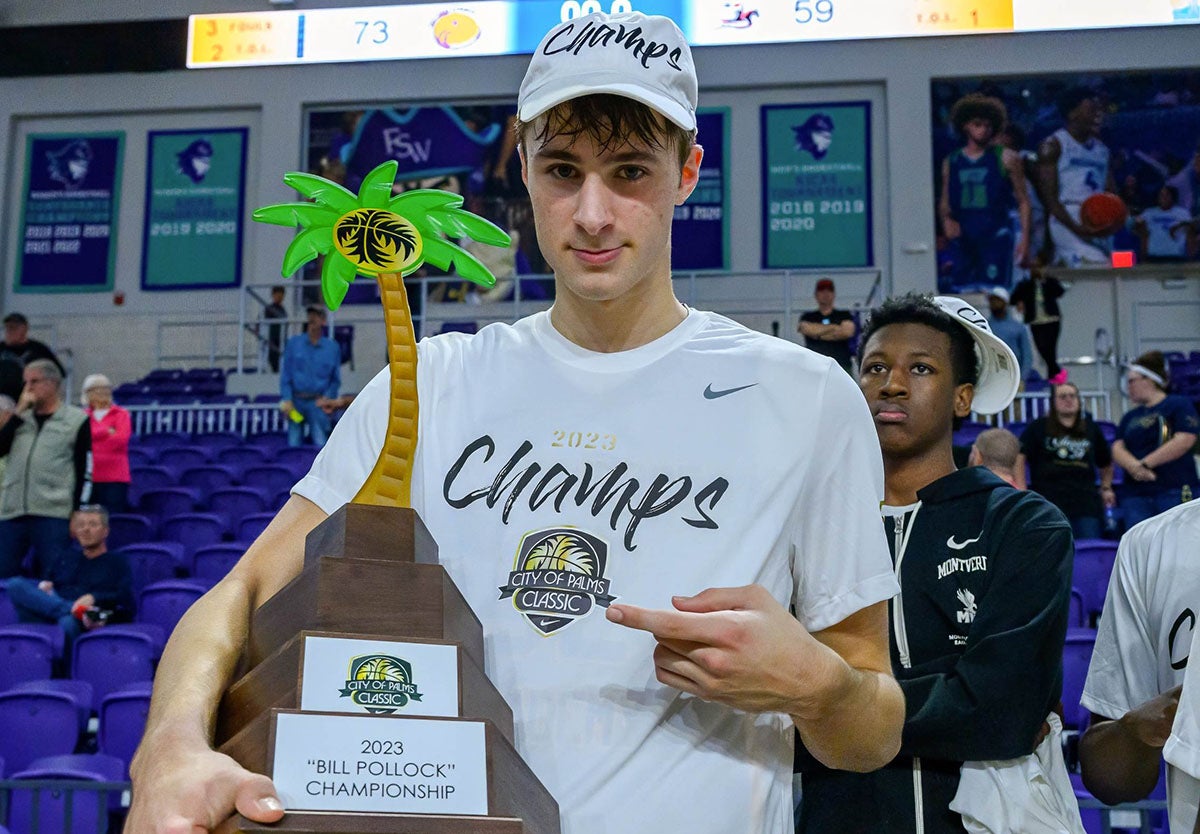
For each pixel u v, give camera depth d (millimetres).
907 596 1845
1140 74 11484
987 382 2078
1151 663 1874
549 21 11891
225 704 864
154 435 9570
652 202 1024
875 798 1708
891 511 1944
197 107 12438
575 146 1009
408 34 12047
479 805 777
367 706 801
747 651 893
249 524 7016
